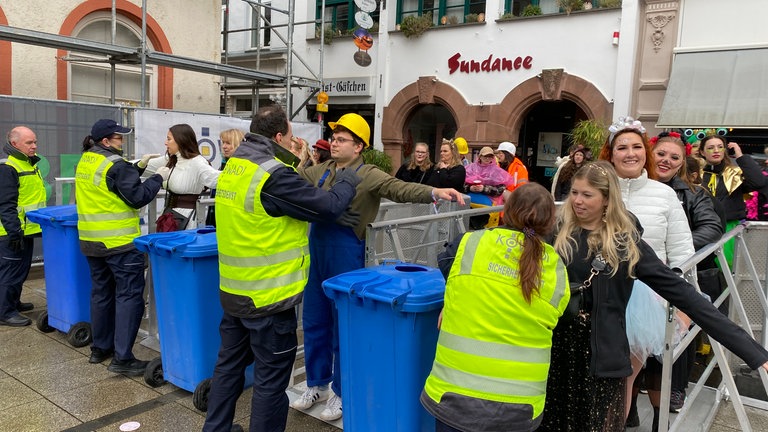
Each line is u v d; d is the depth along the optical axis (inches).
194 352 143.2
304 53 594.6
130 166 156.7
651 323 106.2
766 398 160.7
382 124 554.9
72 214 182.2
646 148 116.6
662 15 422.3
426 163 264.8
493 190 237.0
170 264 142.9
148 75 417.1
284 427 118.8
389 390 102.2
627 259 90.0
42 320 194.4
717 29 409.1
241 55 618.5
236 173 110.9
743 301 176.6
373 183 132.9
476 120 503.5
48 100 270.1
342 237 133.9
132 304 159.6
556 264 85.1
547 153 533.0
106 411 140.8
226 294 114.4
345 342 107.9
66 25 364.2
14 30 285.3
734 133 406.9
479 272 83.8
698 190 136.3
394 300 95.8
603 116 445.7
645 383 136.3
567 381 96.5
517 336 82.1
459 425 82.0
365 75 564.4
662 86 425.4
